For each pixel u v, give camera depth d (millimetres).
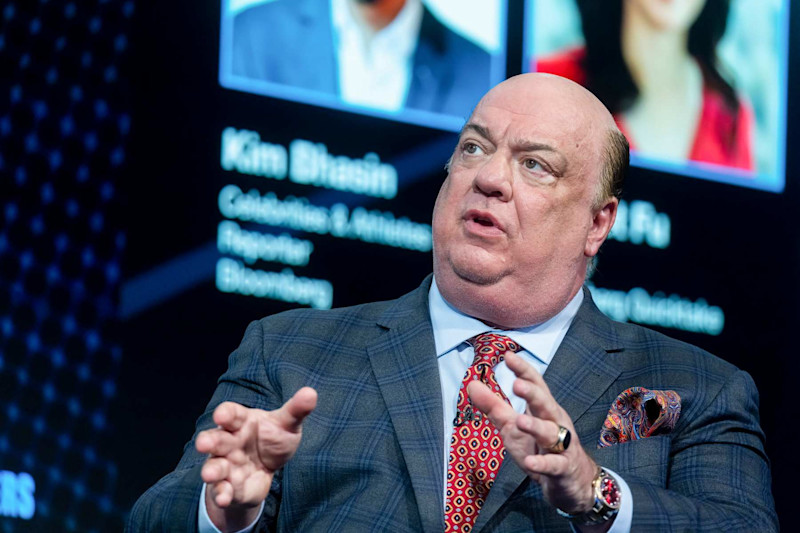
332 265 10469
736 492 5281
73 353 9641
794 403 12188
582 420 5496
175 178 10125
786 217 12500
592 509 4691
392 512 5176
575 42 11844
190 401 9898
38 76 9914
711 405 5574
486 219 5727
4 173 9648
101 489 9539
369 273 10570
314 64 10711
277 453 4496
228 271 10141
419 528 5121
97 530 9469
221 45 10438
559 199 5750
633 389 5473
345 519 5172
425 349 5719
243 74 10461
